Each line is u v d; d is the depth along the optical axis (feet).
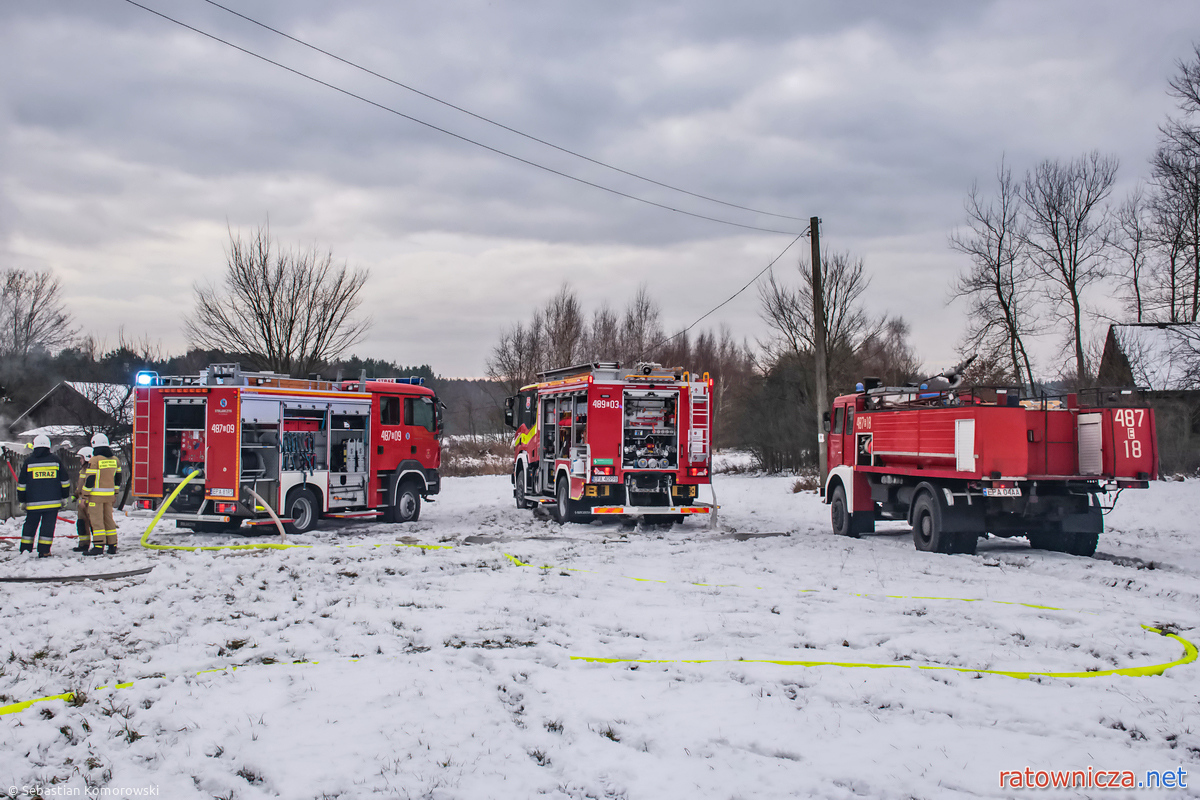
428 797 13.10
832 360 108.68
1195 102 95.14
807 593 30.17
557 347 142.20
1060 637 23.02
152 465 49.24
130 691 18.38
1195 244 103.19
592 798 13.28
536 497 62.49
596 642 22.82
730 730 15.94
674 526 56.08
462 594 29.63
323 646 22.29
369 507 54.13
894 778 13.71
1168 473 81.92
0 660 21.36
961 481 41.55
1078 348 112.06
